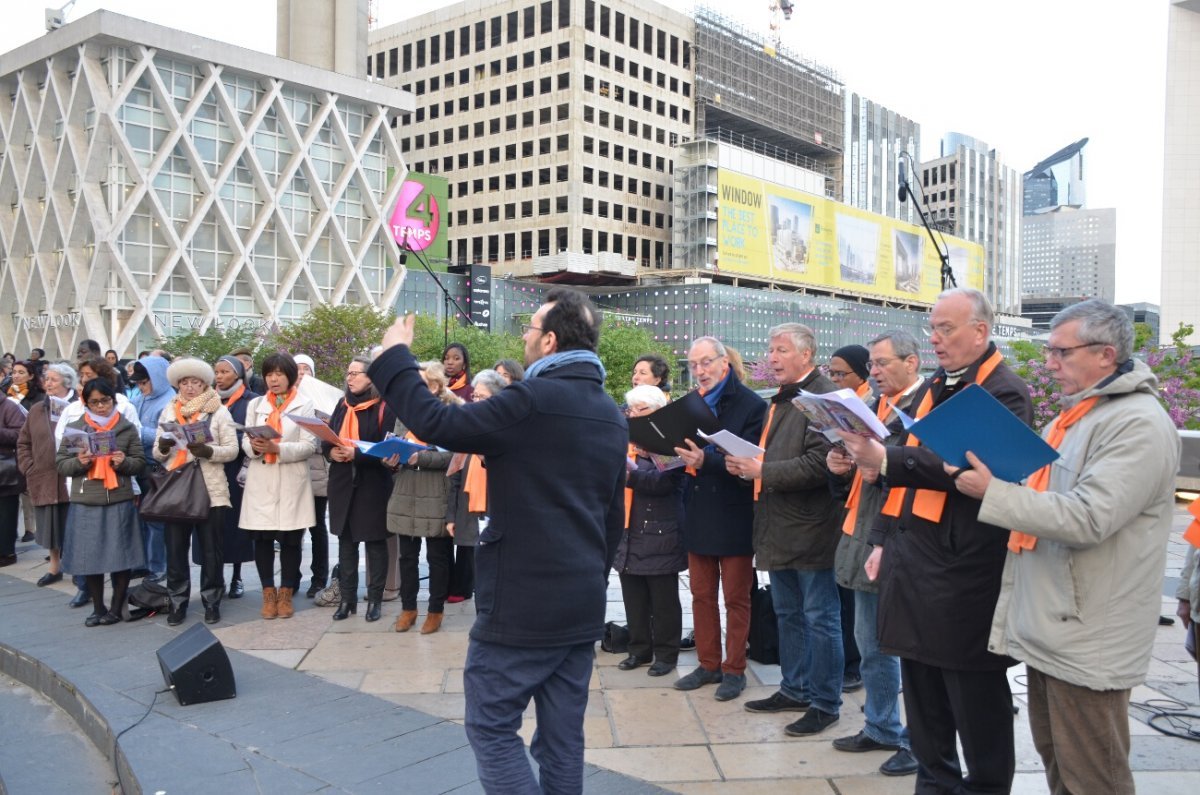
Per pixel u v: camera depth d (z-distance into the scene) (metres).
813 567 4.33
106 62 44.53
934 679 3.24
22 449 7.52
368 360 6.29
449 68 89.69
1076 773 2.69
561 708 2.80
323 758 3.93
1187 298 60.06
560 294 2.93
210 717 4.43
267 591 6.53
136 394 9.42
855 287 99.00
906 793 3.66
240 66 47.91
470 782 3.69
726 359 5.14
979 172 142.50
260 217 49.44
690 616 6.74
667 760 4.02
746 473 4.28
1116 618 2.62
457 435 2.61
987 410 2.60
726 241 84.31
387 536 6.38
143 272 45.41
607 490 2.87
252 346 36.66
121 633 6.04
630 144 86.12
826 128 111.44
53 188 46.44
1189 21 60.25
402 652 5.68
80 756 4.46
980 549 3.03
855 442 3.13
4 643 5.83
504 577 2.69
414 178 69.12
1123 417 2.62
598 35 83.31
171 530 6.26
